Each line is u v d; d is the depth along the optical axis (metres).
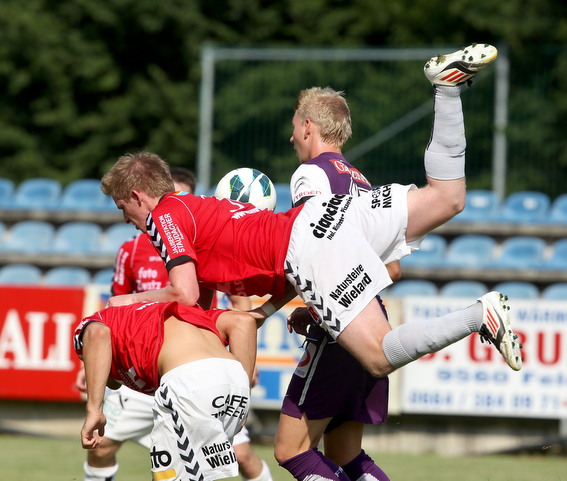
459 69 14.81
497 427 33.47
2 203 59.31
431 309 32.56
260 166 57.47
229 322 14.97
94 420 14.23
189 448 13.83
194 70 78.50
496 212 54.09
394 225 15.42
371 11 78.50
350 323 14.90
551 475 27.50
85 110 78.44
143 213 16.12
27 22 76.94
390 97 57.91
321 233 15.12
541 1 74.12
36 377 34.38
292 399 16.59
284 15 81.12
